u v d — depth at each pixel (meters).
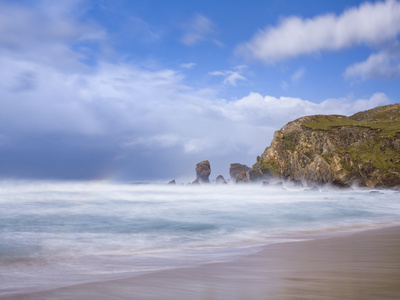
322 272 7.28
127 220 20.67
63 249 11.94
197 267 8.18
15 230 16.12
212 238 14.82
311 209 29.55
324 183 99.75
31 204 29.84
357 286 5.90
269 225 19.44
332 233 15.98
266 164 115.44
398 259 8.84
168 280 6.68
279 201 39.75
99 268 8.73
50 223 18.72
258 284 6.21
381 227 18.23
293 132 125.81
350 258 9.09
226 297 5.32
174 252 11.32
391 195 63.09
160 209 27.34
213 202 35.59
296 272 7.34
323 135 117.44
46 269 8.66
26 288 6.41
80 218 21.12
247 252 10.80
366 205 35.06
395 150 109.38
